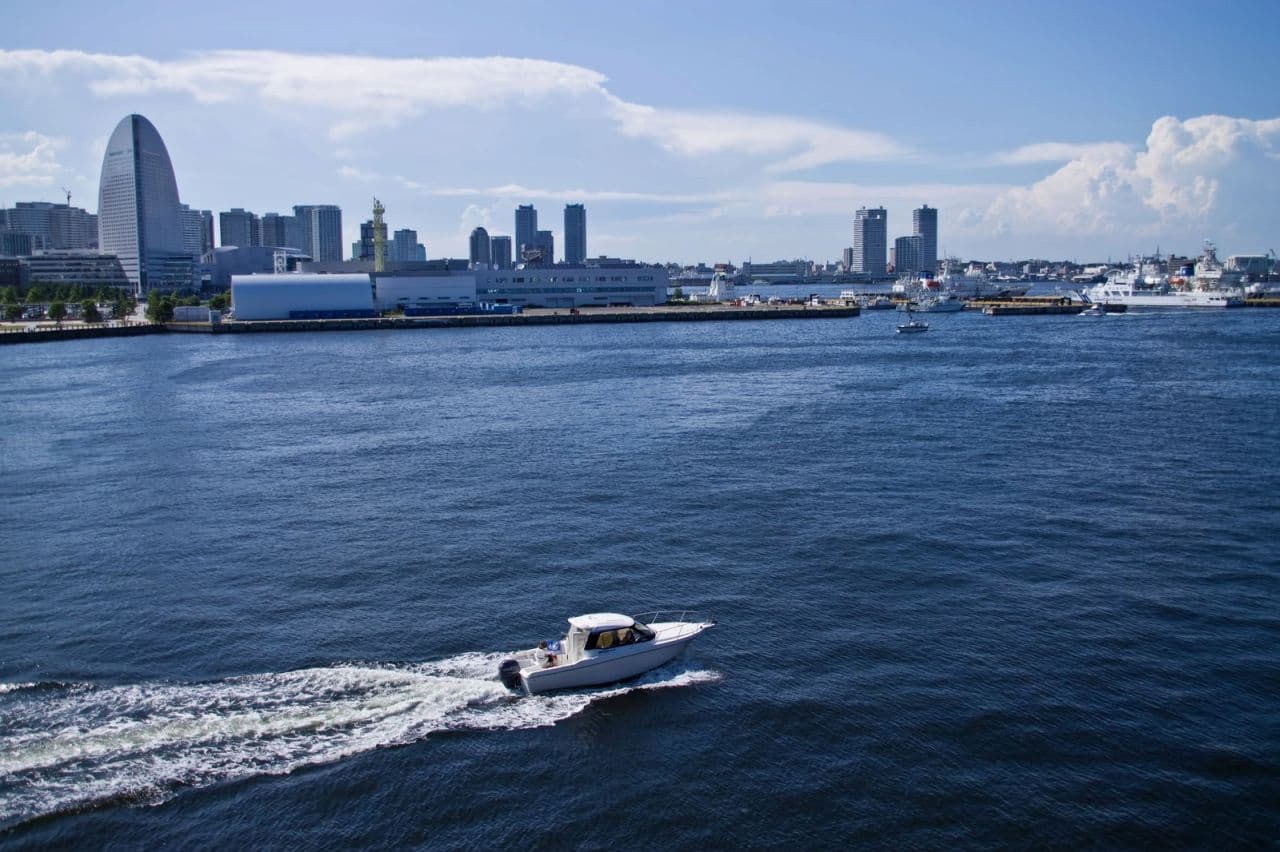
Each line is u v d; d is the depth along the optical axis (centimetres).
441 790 4116
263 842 3809
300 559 6894
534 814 3959
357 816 3956
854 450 10338
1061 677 4997
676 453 10250
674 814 3944
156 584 6438
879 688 4903
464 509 8112
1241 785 4081
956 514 7800
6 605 6094
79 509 8294
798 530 7400
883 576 6412
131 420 12850
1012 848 3728
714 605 5956
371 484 9044
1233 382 15812
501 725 4622
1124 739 4422
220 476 9450
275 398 14912
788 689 4916
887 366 19012
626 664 5031
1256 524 7494
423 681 5012
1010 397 14362
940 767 4225
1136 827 3831
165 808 4000
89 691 4925
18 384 16888
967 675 5028
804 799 4025
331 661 5253
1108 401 13862
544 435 11444
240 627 5700
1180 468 9394
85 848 3772
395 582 6406
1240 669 5066
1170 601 5956
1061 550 6912
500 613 5869
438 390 15788
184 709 4750
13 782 4159
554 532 7425
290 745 4444
